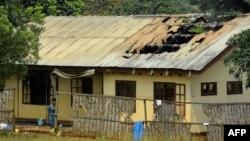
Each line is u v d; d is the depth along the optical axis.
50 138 51.78
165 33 63.81
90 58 63.50
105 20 72.31
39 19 57.78
